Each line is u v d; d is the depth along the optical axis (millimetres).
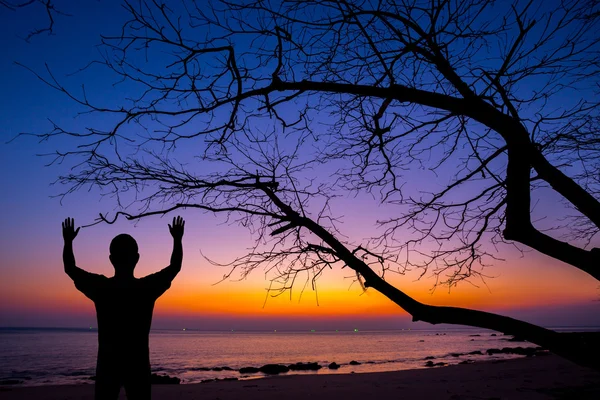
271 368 28938
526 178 2711
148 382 2887
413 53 3277
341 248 2959
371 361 36125
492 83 3168
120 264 3078
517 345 64250
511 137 2727
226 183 3291
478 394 9156
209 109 3145
